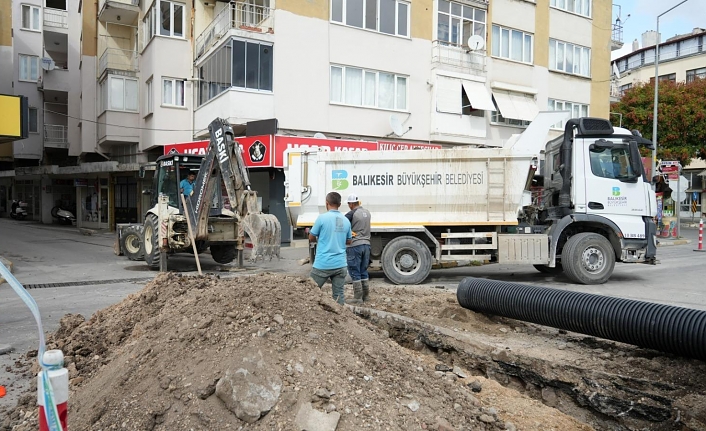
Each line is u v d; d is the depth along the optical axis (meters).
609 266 10.38
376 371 3.86
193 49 21.58
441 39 21.77
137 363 3.91
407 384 3.79
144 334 4.50
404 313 6.84
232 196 10.84
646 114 30.31
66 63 38.81
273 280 4.82
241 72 17.67
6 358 5.55
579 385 4.55
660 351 4.86
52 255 16.08
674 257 15.85
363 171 10.76
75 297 9.06
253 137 17.42
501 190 10.56
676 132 30.11
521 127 23.94
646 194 10.47
